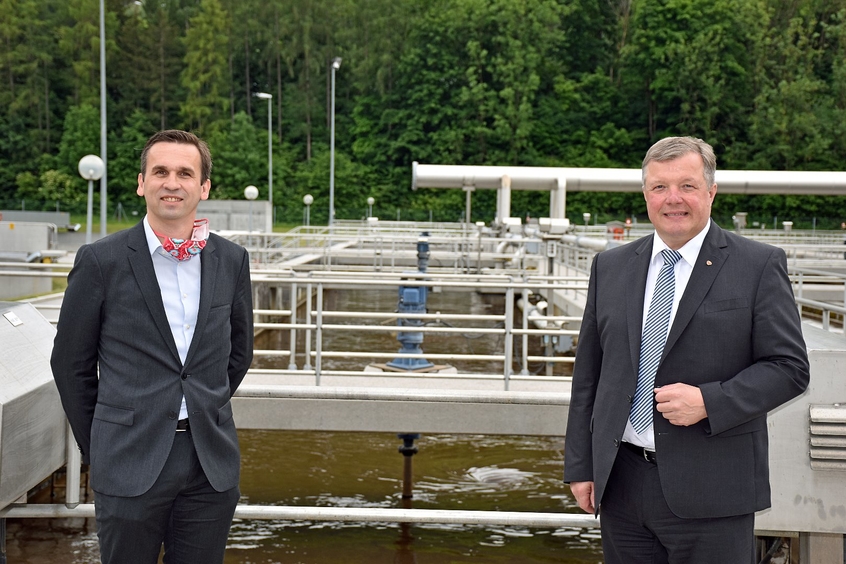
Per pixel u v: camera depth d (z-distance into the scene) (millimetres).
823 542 4191
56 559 6355
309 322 8664
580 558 6984
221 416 3203
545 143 79188
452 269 21781
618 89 83000
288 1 92438
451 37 79688
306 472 9156
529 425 7387
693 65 78000
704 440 3137
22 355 4262
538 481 9031
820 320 18391
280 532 7367
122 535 3088
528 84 78000
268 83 92625
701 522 3170
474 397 7359
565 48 85000
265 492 8484
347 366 15047
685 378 3154
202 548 3256
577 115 80375
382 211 74625
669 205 3160
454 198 76125
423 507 8141
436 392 7398
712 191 3240
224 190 78000
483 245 26891
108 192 78250
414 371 9961
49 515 4270
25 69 82438
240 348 3424
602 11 87500
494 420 7383
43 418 4191
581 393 3477
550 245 18219
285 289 21375
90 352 3148
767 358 3100
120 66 85125
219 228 47656
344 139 83188
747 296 3131
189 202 3168
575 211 75562
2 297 17203
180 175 3150
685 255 3234
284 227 70812
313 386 7543
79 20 85938
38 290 19094
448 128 77625
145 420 3062
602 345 3377
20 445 3939
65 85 84812
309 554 6895
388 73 82062
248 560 6730
